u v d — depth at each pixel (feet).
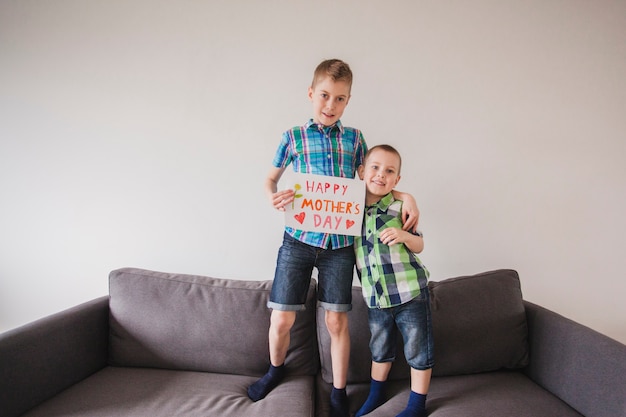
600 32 4.71
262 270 4.88
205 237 4.85
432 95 4.70
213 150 4.74
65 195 4.78
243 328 3.95
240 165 4.75
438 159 4.76
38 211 4.79
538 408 3.28
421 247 3.52
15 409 3.01
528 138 4.76
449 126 4.73
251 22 4.62
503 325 3.96
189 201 4.80
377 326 3.52
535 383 3.84
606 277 4.88
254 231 4.83
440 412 3.25
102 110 4.70
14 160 4.74
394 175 3.46
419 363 3.34
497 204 4.82
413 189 4.79
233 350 3.91
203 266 4.88
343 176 3.53
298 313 4.07
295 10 4.62
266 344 3.94
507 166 4.78
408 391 3.71
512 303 4.07
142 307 4.02
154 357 3.93
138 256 4.87
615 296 4.90
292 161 3.76
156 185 4.78
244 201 4.79
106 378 3.70
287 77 4.67
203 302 4.04
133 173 4.76
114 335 4.01
